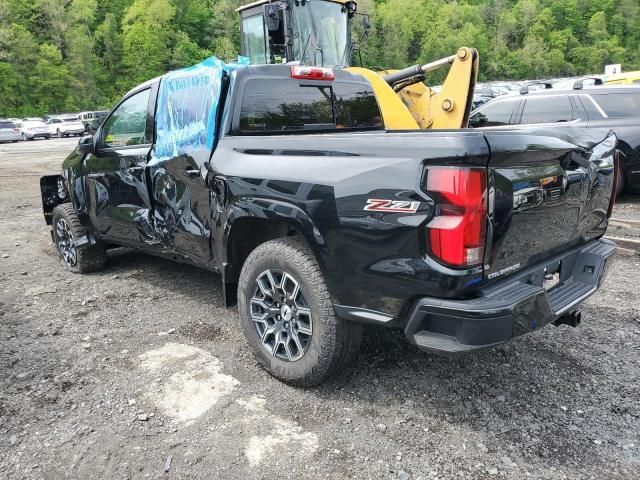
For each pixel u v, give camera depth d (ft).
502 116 30.37
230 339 13.43
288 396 10.82
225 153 12.13
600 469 8.69
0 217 30.12
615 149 12.05
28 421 10.07
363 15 33.76
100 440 9.52
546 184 9.54
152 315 14.99
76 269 18.84
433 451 9.17
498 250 8.75
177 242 14.21
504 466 8.79
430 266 8.48
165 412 10.32
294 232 11.71
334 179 9.68
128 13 263.29
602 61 331.16
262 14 31.68
